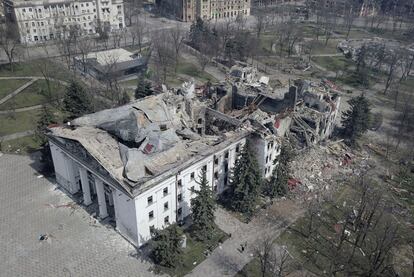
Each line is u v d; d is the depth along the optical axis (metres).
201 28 154.62
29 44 148.38
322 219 63.66
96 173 56.41
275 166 70.50
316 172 74.88
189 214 62.84
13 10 144.62
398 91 123.69
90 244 57.22
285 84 115.25
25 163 77.06
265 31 181.75
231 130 70.62
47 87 111.19
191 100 76.19
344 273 53.88
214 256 55.84
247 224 62.16
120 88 112.12
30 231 59.59
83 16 160.62
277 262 55.00
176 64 134.62
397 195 71.44
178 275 52.59
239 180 62.16
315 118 81.44
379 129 97.31
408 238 60.88
